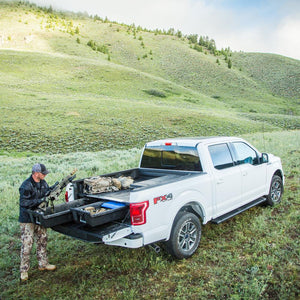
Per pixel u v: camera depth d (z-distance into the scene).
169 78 135.75
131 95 84.19
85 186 4.68
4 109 49.88
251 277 3.54
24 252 3.99
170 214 3.94
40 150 31.25
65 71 99.19
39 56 113.25
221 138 5.28
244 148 5.65
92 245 4.94
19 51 120.50
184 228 4.22
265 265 3.75
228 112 76.44
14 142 33.47
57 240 5.21
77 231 3.82
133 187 4.58
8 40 165.88
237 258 4.04
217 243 4.52
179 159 5.07
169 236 3.97
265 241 4.43
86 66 107.69
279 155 11.72
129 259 4.25
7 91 66.00
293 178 8.19
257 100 113.50
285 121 61.81
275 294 3.25
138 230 3.65
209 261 4.10
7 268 4.36
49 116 47.41
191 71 146.50
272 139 18.34
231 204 5.05
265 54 190.50
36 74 91.44
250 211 5.96
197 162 4.78
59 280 3.92
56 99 63.22
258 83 142.12
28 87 75.56
